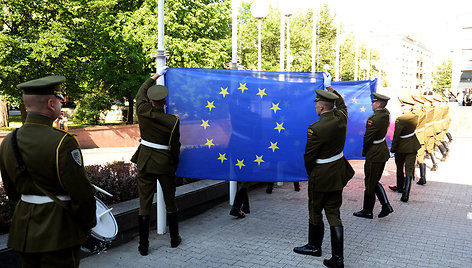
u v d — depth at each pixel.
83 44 16.55
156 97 4.32
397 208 6.54
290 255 4.47
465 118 20.17
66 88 16.67
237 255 4.46
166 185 4.54
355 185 8.31
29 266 2.55
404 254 4.52
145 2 17.12
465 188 8.03
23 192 2.54
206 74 5.20
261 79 5.23
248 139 5.27
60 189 2.54
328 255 4.48
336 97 4.10
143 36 16.38
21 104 15.48
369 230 5.38
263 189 8.00
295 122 5.27
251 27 29.02
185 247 4.70
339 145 4.19
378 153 5.71
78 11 15.48
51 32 14.16
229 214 6.06
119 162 6.98
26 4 14.64
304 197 7.27
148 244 4.46
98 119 23.91
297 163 5.30
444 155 11.59
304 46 30.95
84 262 4.21
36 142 2.46
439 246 4.78
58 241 2.48
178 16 17.69
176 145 4.48
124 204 5.06
